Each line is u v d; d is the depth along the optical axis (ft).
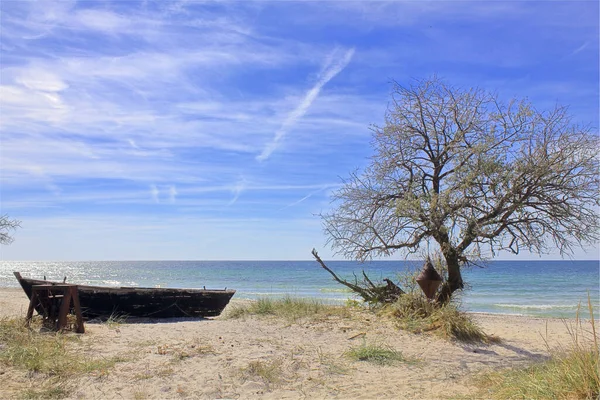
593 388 16.56
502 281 156.25
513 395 18.84
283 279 168.86
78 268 367.86
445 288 37.55
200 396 20.06
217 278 182.29
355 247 39.96
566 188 33.50
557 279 166.09
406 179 39.24
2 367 21.61
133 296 43.57
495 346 32.91
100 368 22.75
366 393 21.20
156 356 25.62
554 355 22.95
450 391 21.45
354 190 39.47
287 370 24.32
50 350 24.49
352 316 39.96
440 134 38.47
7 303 52.42
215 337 31.37
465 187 34.22
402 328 35.32
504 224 35.01
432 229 36.06
